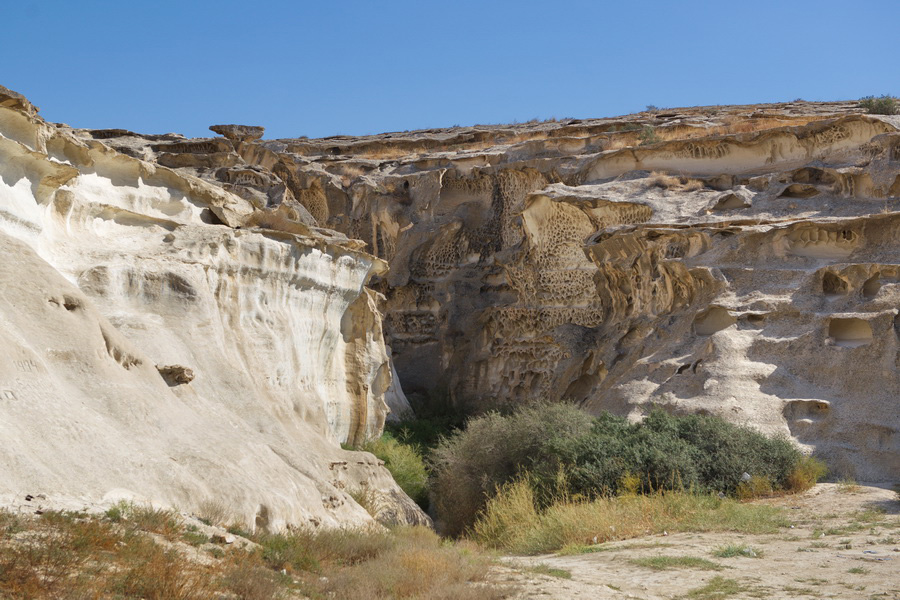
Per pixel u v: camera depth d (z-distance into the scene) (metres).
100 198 15.60
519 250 33.38
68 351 10.68
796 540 13.00
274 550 9.46
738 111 41.88
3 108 13.05
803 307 23.08
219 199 17.86
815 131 28.19
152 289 14.48
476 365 34.03
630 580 10.61
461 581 9.79
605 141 34.06
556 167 33.12
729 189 28.28
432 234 35.47
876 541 12.51
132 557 7.60
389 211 36.12
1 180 12.95
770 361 22.55
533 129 43.44
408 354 35.34
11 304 10.64
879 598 9.11
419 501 20.47
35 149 13.48
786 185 27.08
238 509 10.24
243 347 15.76
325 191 36.53
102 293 13.80
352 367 20.97
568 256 32.12
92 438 9.65
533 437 19.23
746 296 24.05
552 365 31.80
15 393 9.35
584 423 19.69
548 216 32.34
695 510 15.20
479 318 34.19
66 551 7.21
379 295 22.47
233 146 33.28
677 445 17.47
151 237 15.95
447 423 31.31
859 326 22.47
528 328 33.06
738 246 25.00
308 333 18.47
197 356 14.02
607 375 26.05
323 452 15.51
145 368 11.76
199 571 7.84
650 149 31.05
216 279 15.92
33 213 13.59
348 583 8.84
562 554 13.25
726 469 17.62
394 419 30.41
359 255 20.47
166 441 10.73
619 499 15.75
